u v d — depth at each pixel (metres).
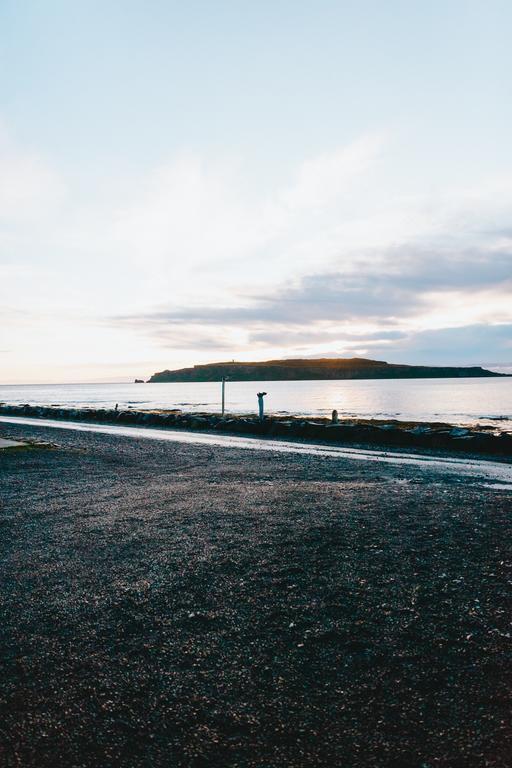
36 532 6.98
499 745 2.71
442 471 13.09
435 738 2.78
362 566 5.54
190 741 2.80
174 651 3.75
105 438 22.17
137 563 5.68
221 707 3.08
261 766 2.61
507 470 13.33
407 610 4.40
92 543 6.44
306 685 3.29
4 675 3.46
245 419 27.56
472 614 4.30
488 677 3.34
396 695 3.17
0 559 5.87
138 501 8.99
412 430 20.41
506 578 5.13
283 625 4.15
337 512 8.09
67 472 12.43
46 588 4.98
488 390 118.00
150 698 3.18
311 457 15.91
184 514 7.97
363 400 80.00
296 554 5.95
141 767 2.62
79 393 153.00
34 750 2.75
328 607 4.49
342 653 3.69
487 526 7.21
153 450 17.55
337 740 2.78
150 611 4.44
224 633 4.02
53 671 3.50
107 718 3.00
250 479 11.52
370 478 11.81
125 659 3.65
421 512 8.09
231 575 5.29
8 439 20.08
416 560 5.72
